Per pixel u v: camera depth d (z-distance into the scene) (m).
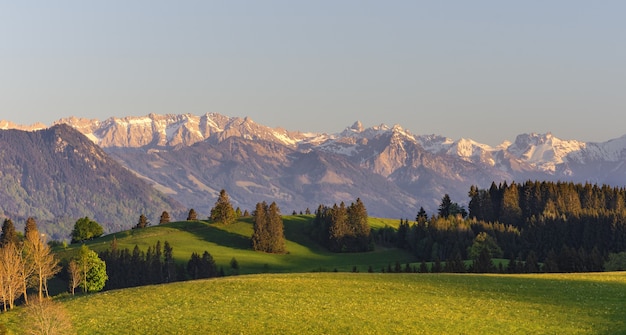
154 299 98.75
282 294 100.50
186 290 103.94
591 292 102.44
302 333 82.06
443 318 88.44
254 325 84.94
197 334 81.94
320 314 89.56
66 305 97.00
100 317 89.81
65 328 83.38
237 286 106.19
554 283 109.56
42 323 83.00
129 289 108.25
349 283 108.75
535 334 82.50
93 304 97.00
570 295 100.56
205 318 88.06
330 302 95.69
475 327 84.94
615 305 94.69
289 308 92.44
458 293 101.88
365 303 95.31
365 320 87.12
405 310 91.94
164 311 91.81
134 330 84.06
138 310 93.00
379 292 102.06
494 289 104.69
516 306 94.50
